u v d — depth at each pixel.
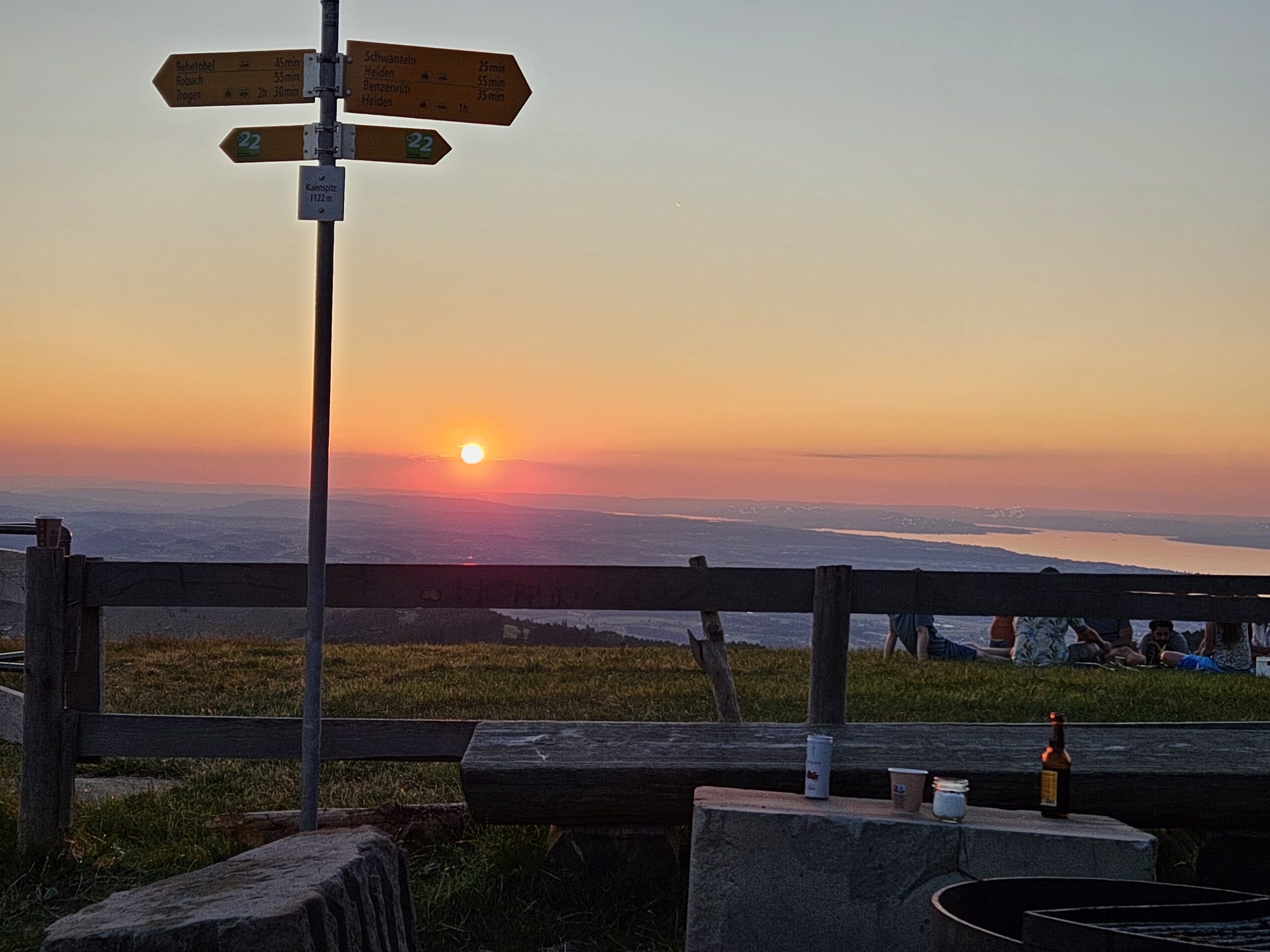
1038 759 5.25
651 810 5.09
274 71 5.47
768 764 5.11
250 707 11.32
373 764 8.65
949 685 12.50
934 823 4.34
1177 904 3.22
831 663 5.86
